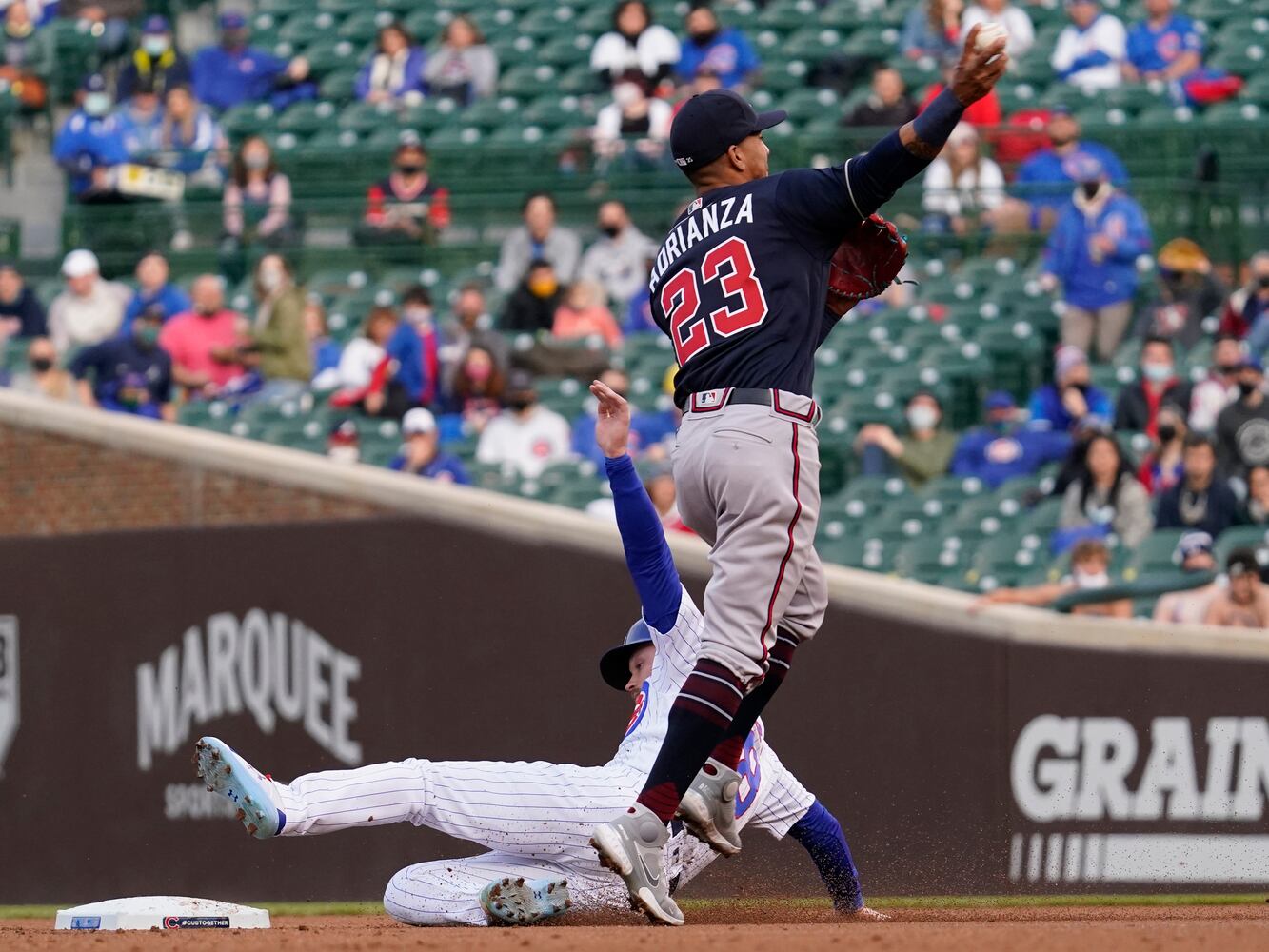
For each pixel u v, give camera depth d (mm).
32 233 45156
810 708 25203
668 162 40906
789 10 47844
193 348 39094
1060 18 47375
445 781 16391
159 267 40438
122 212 41969
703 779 14508
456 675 26594
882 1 48500
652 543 16484
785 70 46062
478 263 40875
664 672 17047
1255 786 24688
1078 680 24953
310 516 27406
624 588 26203
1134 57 44969
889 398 36906
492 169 41688
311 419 37875
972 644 25109
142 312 40125
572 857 16750
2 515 28688
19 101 49000
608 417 16219
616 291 39469
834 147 40812
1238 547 29938
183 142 45750
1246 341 37281
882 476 35531
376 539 27094
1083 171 39438
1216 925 14484
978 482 35250
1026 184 39281
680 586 16828
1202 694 24828
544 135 44875
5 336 40406
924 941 12102
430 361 37438
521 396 36406
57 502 28500
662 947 11586
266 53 48688
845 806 25031
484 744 26406
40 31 51156
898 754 25047
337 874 26672
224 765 15289
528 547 26531
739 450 13609
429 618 26766
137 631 28016
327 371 39312
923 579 33750
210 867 27250
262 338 39031
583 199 40594
